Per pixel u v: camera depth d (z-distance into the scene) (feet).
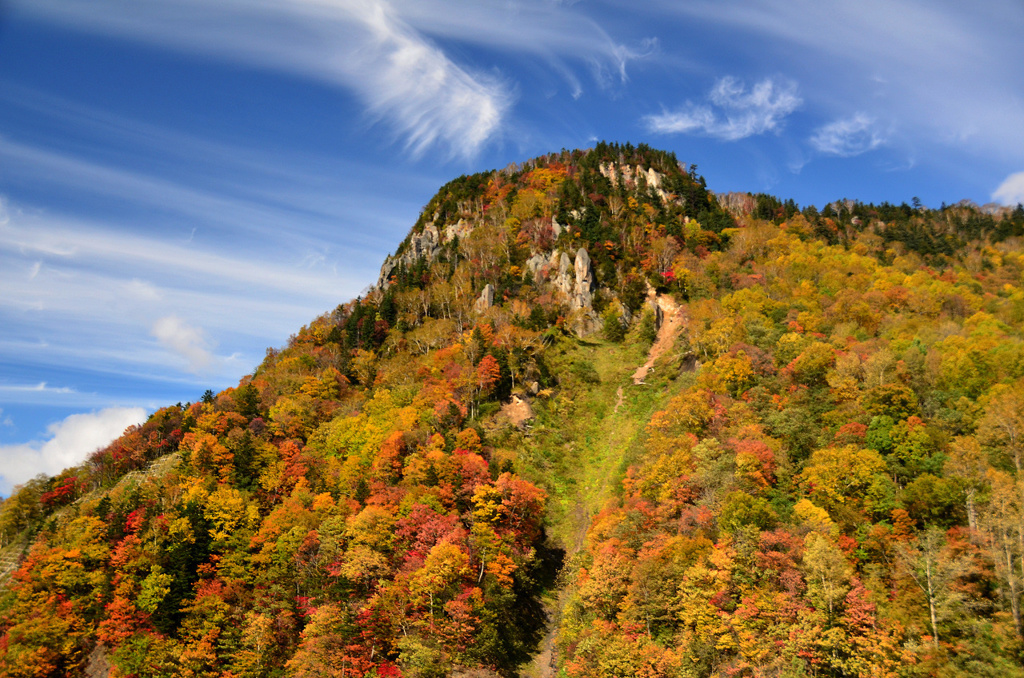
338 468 412.77
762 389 367.86
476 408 456.86
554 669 298.35
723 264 598.75
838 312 458.50
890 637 221.05
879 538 253.65
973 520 251.60
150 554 348.79
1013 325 431.43
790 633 230.07
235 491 384.47
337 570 317.42
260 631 302.86
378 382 518.37
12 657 307.78
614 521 328.90
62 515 421.18
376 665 281.54
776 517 273.95
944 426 304.91
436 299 615.16
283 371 549.13
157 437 495.00
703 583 258.78
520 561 328.08
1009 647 213.25
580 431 451.94
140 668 298.76
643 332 542.57
